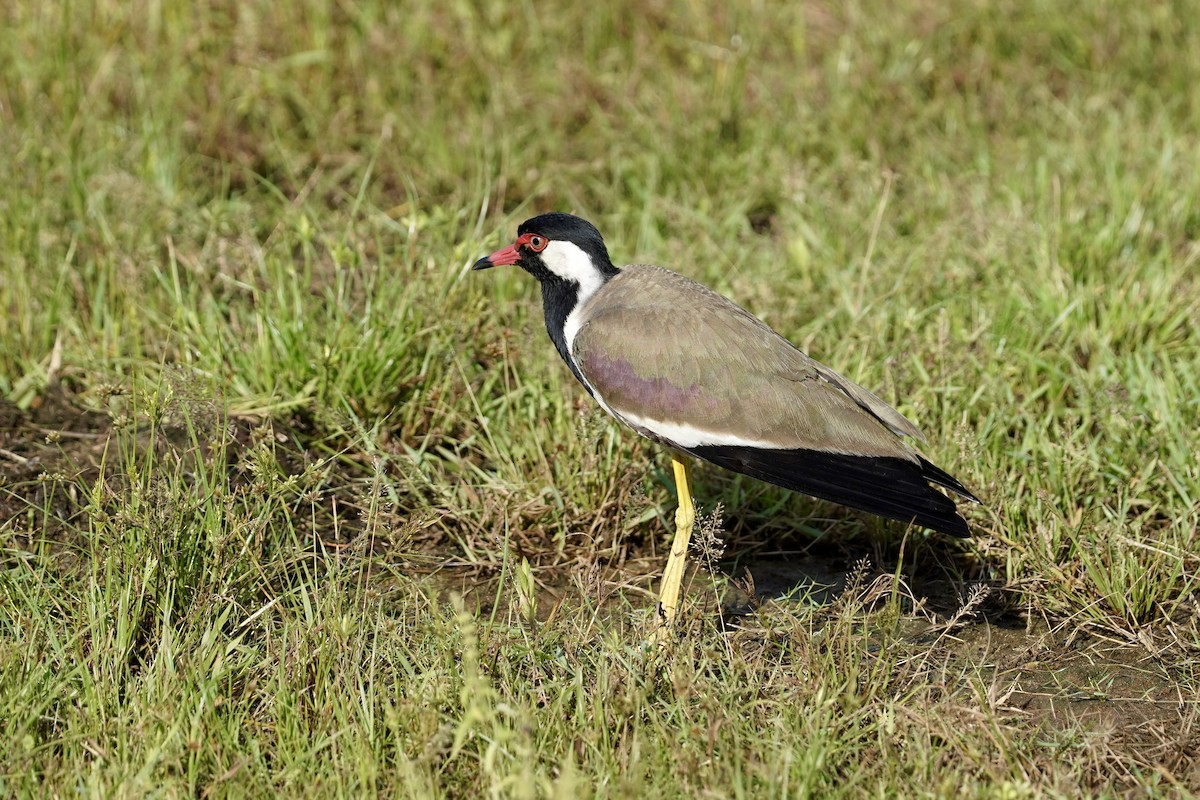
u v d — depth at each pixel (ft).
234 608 30.45
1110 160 51.83
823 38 61.31
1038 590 33.76
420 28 58.54
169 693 27.25
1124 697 30.42
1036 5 62.64
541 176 52.60
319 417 38.78
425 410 39.83
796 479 31.91
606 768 26.05
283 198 48.37
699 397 32.73
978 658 31.89
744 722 27.58
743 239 49.24
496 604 30.37
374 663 28.78
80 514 35.35
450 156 53.16
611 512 36.70
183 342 40.45
